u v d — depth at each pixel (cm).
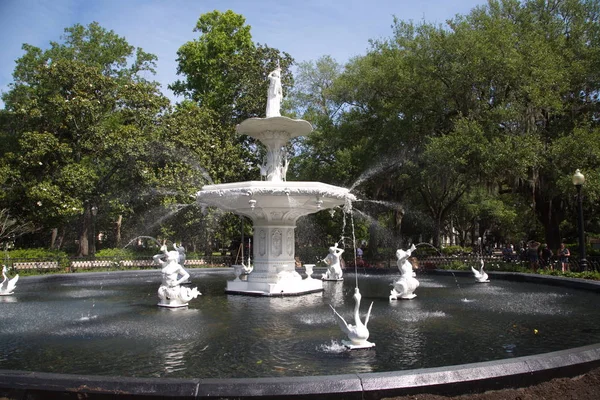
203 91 2736
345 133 2283
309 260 2506
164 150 2058
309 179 2425
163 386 353
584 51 1822
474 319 716
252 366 459
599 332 620
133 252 2239
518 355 500
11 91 2686
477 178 1895
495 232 4491
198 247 3042
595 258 1639
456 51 1784
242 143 2498
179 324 681
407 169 1989
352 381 360
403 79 1967
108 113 2309
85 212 2352
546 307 841
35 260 1625
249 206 1033
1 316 766
